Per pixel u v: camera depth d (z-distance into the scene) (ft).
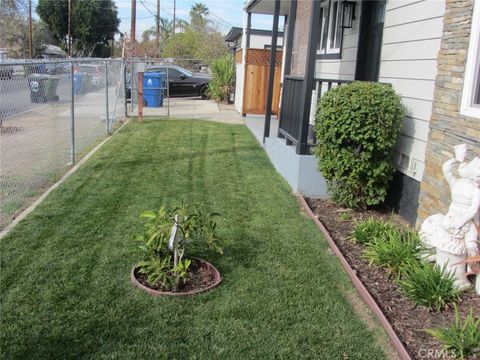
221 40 132.98
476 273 12.45
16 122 24.88
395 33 20.53
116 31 193.88
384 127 18.06
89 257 14.34
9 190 20.13
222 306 11.92
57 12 175.01
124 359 9.78
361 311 12.10
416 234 14.88
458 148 12.44
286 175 24.29
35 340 10.25
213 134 38.63
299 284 13.29
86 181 22.89
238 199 20.98
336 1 29.66
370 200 19.56
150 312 11.50
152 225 13.04
